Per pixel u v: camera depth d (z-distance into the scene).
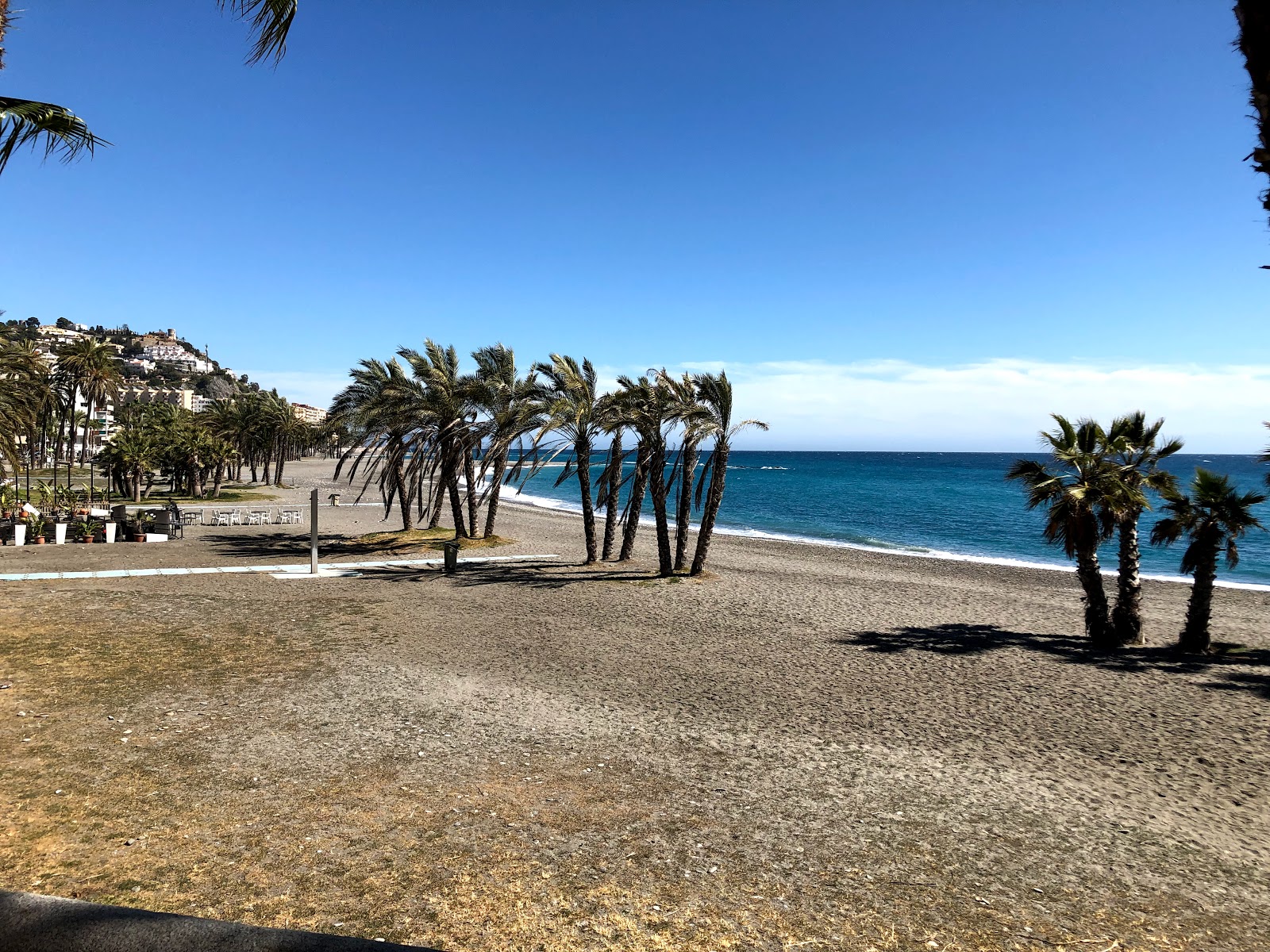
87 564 23.84
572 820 7.06
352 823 6.76
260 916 5.12
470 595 19.59
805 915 5.52
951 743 9.55
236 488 71.75
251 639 14.18
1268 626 17.80
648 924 5.27
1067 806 7.75
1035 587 23.17
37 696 10.32
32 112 5.67
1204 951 5.22
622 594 19.97
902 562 29.27
